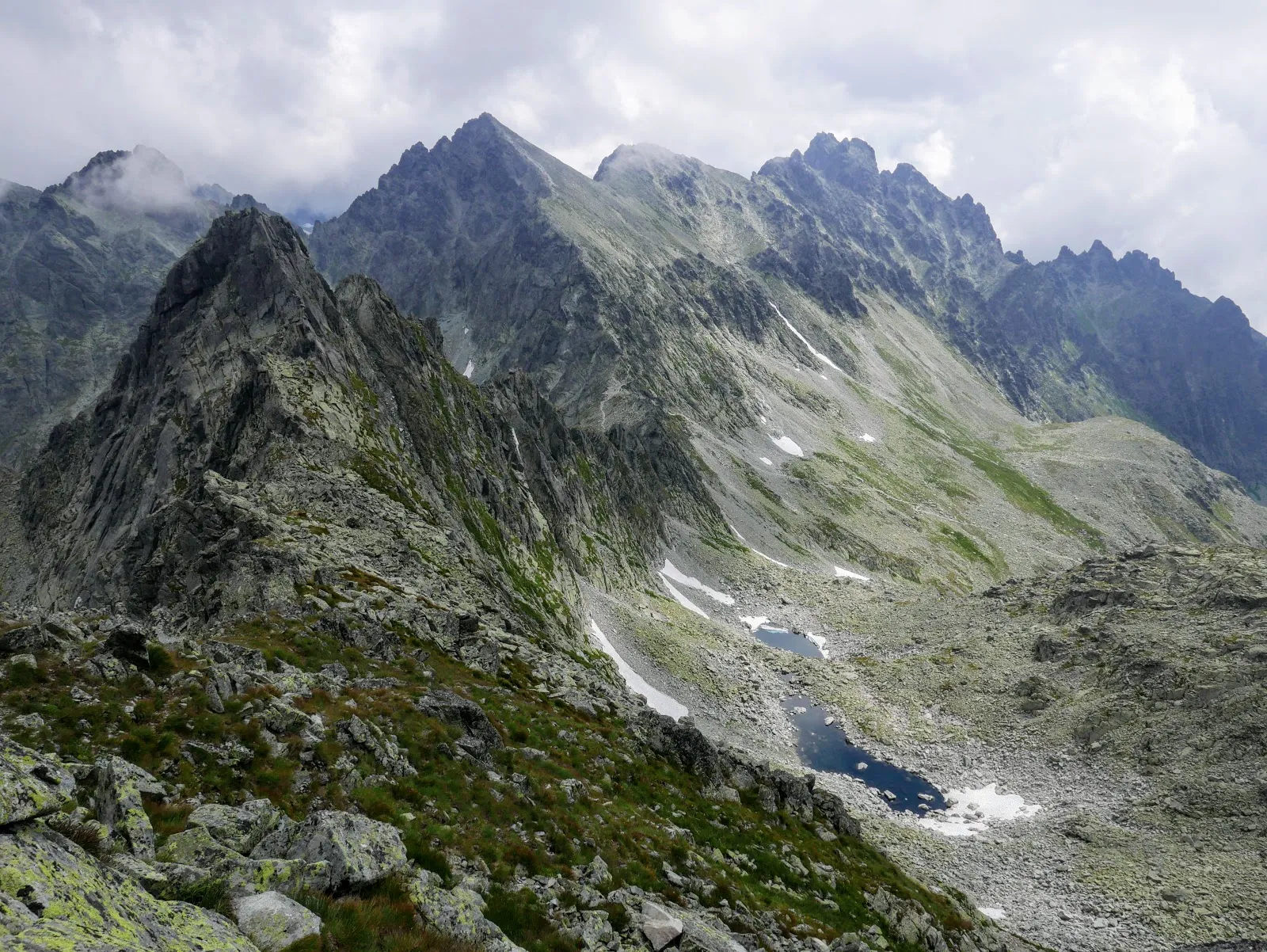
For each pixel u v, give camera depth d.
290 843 17.72
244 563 45.91
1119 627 109.56
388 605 49.53
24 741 20.69
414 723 31.42
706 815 40.59
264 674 30.58
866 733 103.50
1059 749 91.38
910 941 38.69
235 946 12.12
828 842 48.09
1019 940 53.28
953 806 84.56
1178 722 85.81
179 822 17.66
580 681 56.00
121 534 102.12
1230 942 54.78
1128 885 64.06
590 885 25.56
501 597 79.12
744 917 29.28
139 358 143.00
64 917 9.85
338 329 121.50
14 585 137.38
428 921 16.94
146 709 24.41
